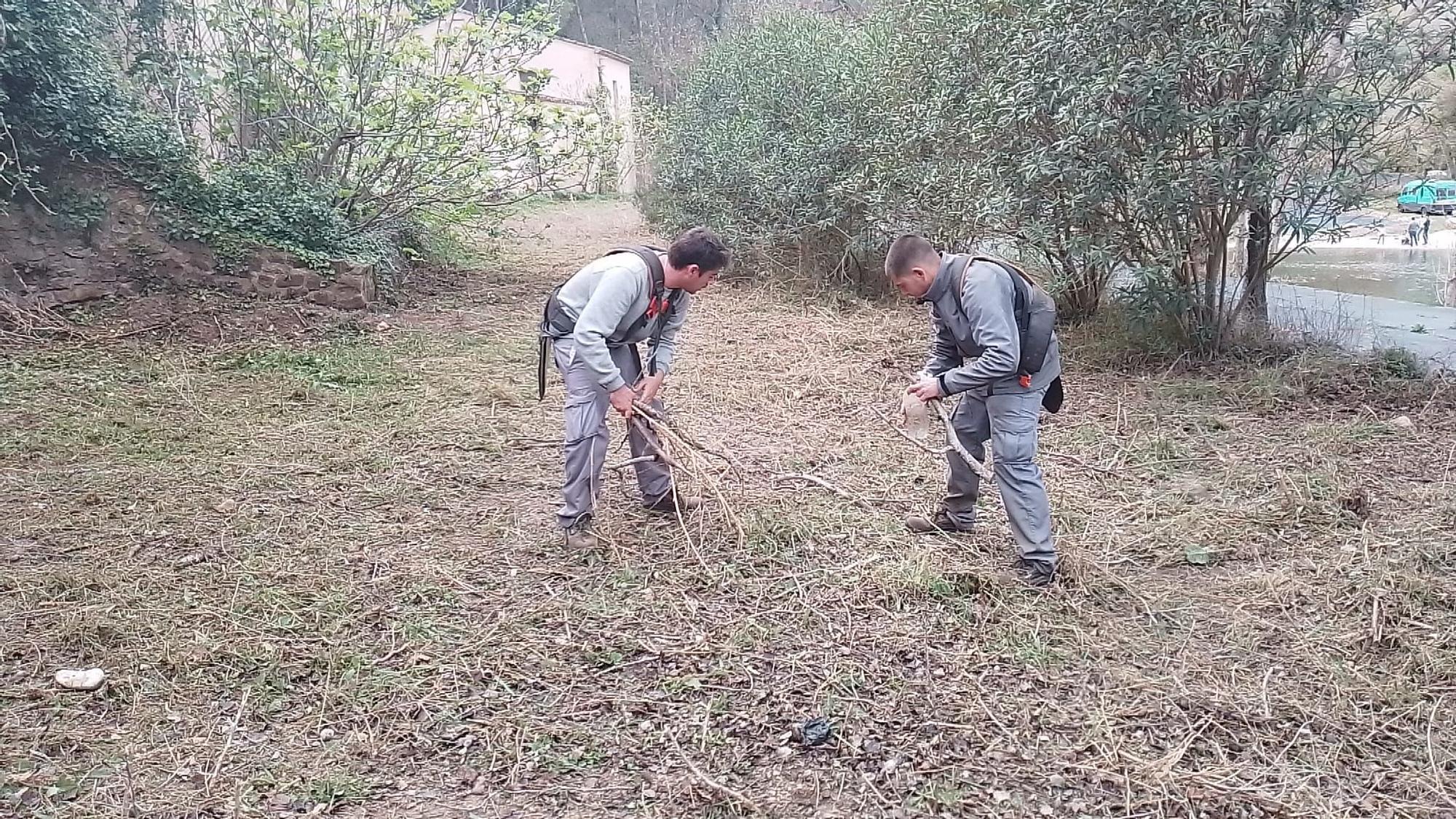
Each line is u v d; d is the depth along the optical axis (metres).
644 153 15.80
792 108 10.98
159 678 3.05
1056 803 2.47
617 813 2.46
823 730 2.76
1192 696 2.94
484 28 10.64
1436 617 3.38
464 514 4.43
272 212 9.13
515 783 2.58
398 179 10.72
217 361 7.39
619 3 36.16
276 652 3.19
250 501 4.56
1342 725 2.79
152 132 8.88
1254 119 6.41
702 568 3.80
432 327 8.95
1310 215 6.59
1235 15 6.33
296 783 2.57
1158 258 7.22
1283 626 3.37
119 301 8.44
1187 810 2.44
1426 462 5.05
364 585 3.69
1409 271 11.66
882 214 9.48
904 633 3.31
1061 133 7.09
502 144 10.87
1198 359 7.21
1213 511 4.39
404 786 2.57
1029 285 3.57
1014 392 3.59
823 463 5.17
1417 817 2.42
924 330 8.87
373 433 5.63
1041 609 3.47
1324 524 4.23
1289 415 5.98
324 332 8.48
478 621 3.43
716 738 2.75
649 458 4.01
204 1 10.52
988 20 7.87
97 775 2.59
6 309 7.86
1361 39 6.29
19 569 3.76
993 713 2.86
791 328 8.96
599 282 3.80
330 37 9.97
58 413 5.92
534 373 7.22
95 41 8.98
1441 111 7.18
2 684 3.01
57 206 8.37
